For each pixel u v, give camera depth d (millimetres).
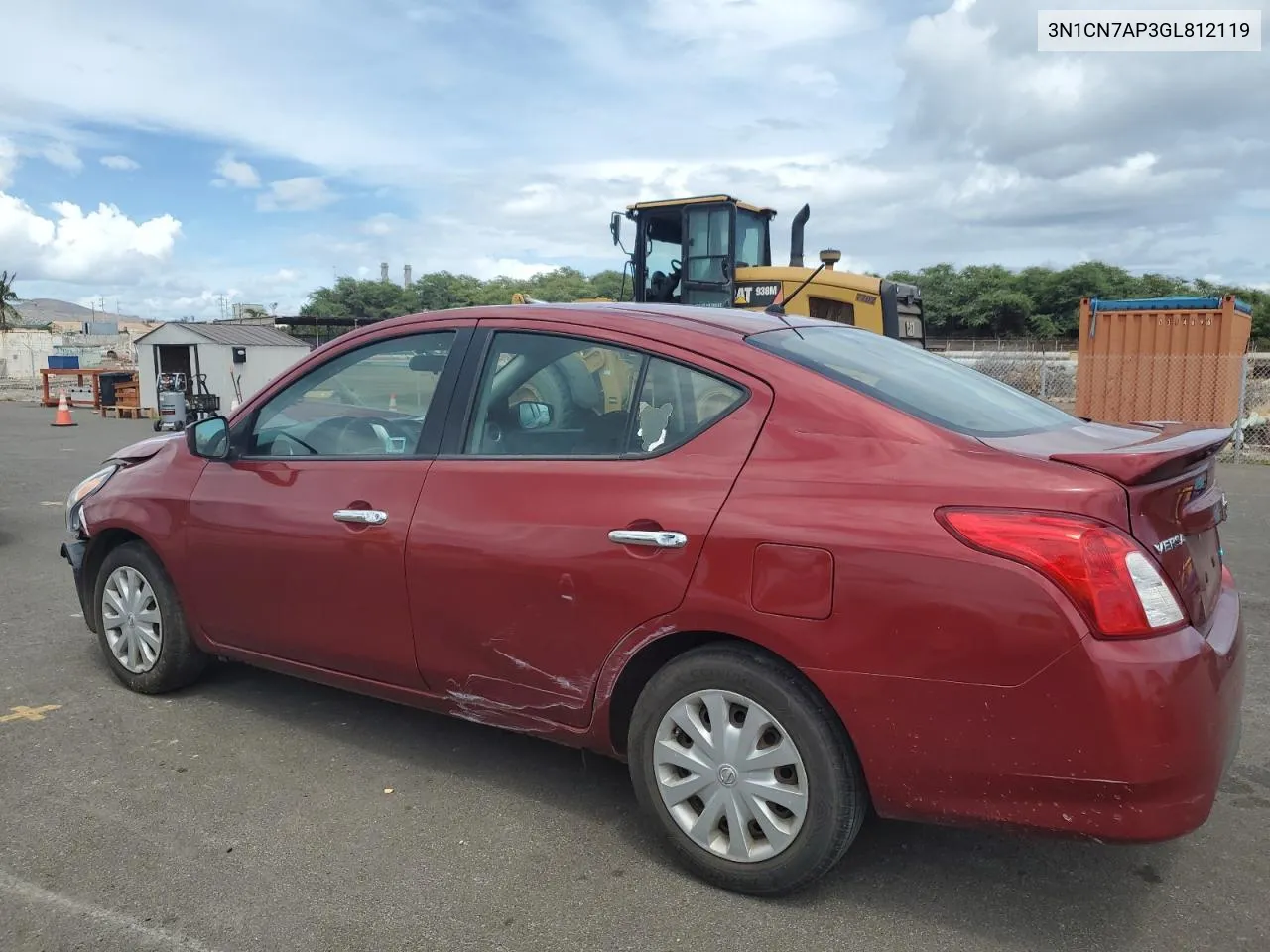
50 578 6574
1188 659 2342
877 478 2609
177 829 3209
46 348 53375
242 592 3881
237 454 4004
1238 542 7766
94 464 13297
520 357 3352
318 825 3246
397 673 3482
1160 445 2590
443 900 2812
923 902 2805
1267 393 15469
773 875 2744
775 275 10992
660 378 3059
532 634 3100
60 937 2621
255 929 2666
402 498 3396
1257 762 3697
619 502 2938
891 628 2490
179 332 23000
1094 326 14320
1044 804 2404
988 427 2838
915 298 12445
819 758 2646
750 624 2676
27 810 3328
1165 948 2584
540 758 3791
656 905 2787
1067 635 2314
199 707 4277
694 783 2859
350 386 3740
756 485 2746
